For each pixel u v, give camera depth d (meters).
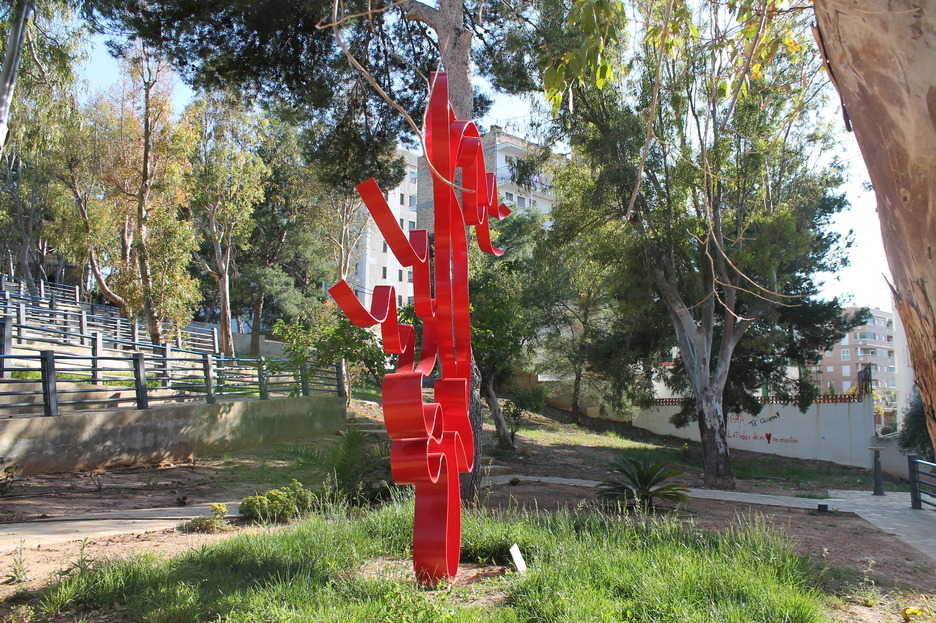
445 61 9.82
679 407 33.56
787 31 5.46
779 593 4.42
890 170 1.86
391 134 15.32
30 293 28.30
